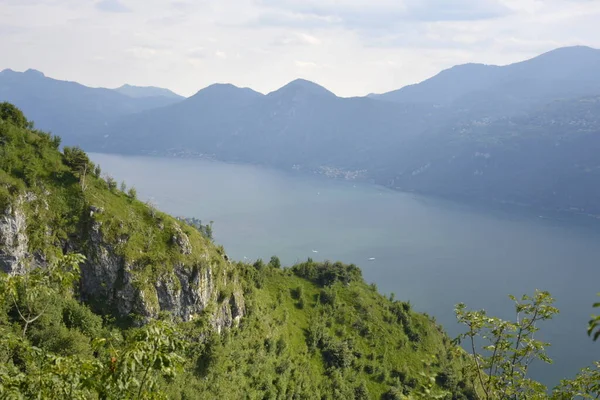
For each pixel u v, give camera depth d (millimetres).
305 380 114938
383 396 127062
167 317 91875
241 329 110312
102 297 91875
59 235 90875
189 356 92688
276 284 148750
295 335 128375
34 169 93312
